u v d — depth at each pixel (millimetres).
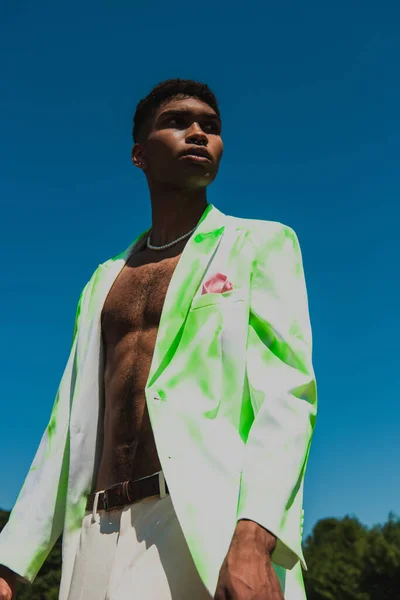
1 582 2523
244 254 2510
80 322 2814
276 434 2076
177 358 2346
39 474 2684
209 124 2932
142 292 2680
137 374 2484
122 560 2182
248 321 2398
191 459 2127
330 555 56031
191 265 2521
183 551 2094
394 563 45250
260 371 2301
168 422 2189
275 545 1898
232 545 1881
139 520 2217
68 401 2777
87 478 2551
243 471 2029
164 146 2877
